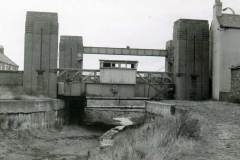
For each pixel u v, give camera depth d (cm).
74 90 3494
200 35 3603
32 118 2556
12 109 2298
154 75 4059
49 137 2494
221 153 1052
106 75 3453
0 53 7181
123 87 3453
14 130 2284
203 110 2155
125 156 1151
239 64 3066
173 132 1382
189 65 3578
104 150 1449
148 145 1267
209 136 1312
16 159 1684
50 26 3428
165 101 3247
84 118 4169
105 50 4106
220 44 3384
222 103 2853
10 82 3488
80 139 2520
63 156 1836
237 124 1562
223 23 3403
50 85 3422
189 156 1041
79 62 4216
